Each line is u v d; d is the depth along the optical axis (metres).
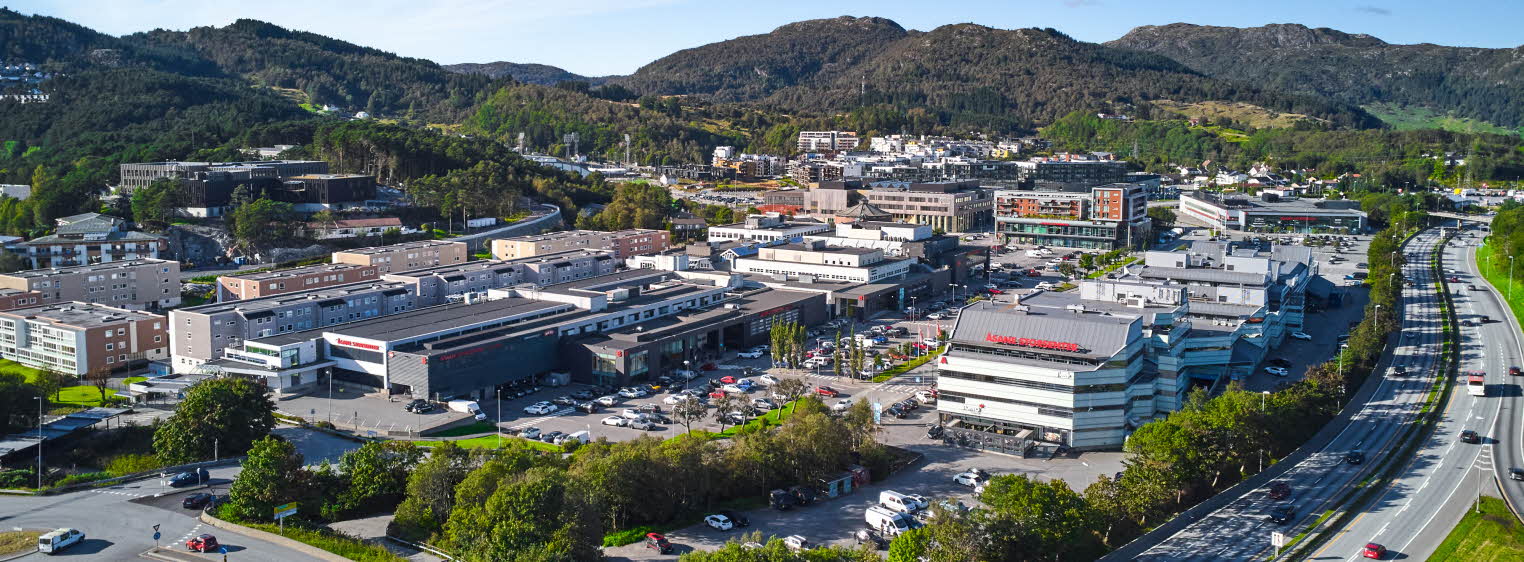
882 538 165.00
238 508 165.25
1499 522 171.75
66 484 182.25
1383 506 180.38
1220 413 193.88
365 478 172.75
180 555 151.25
